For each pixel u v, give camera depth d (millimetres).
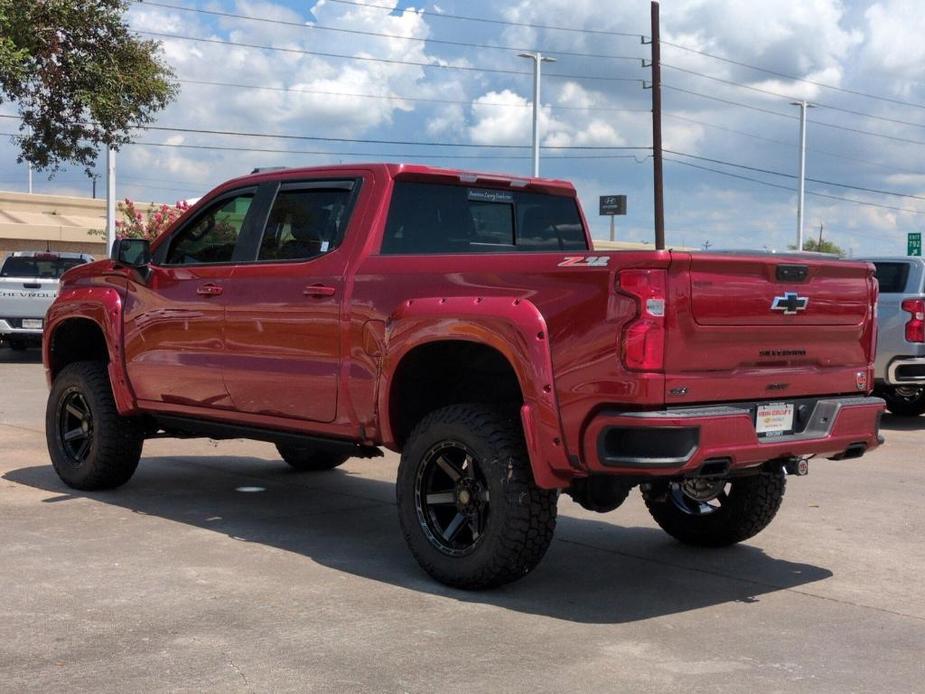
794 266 5148
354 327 5789
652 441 4613
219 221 6898
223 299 6566
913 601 5320
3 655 4250
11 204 40094
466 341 5332
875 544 6551
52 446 7820
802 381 5273
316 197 6340
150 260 7211
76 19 21719
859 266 5551
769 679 4145
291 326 6148
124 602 4988
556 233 6934
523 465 5074
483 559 5129
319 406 6016
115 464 7539
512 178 6629
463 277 5340
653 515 6516
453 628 4703
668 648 4500
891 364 12250
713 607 5152
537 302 4980
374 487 8219
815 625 4887
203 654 4289
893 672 4254
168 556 5879
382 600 5121
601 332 4738
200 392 6770
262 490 7988
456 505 5328
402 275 5613
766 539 6652
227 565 5715
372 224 5961
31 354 21562
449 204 6332
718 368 4910
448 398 5855
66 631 4551
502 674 4125
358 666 4180
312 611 4910
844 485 8539
